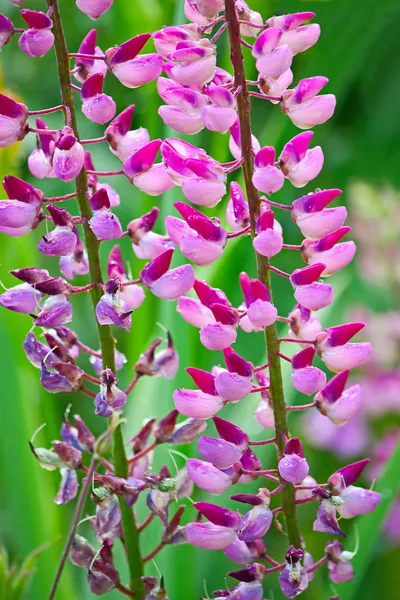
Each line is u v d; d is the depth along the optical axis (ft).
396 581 2.74
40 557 2.34
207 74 2.00
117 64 2.03
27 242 2.58
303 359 2.05
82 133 3.48
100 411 2.01
